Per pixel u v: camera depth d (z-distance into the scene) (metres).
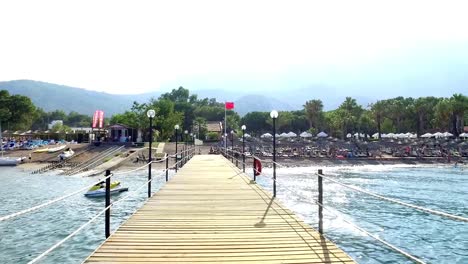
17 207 23.20
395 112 96.88
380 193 28.97
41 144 66.44
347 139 91.88
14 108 95.25
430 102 96.25
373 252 13.52
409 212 20.58
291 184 32.94
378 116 95.81
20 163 51.69
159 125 75.75
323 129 109.25
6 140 77.06
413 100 102.62
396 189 31.27
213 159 33.41
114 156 52.19
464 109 83.25
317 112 105.00
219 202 11.06
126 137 64.62
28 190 30.59
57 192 29.50
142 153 53.78
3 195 27.98
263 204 10.75
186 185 14.90
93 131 69.44
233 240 7.01
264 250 6.41
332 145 74.38
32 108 99.50
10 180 37.38
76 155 53.69
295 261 5.84
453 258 13.05
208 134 86.50
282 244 6.77
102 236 15.23
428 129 96.44
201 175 18.78
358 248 13.95
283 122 116.62
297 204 22.44
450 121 86.81
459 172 45.84
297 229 7.85
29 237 15.38
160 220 8.66
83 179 38.00
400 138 87.00
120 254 6.14
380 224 17.73
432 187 32.47
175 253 6.21
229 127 100.12
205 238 7.14
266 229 7.84
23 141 73.88
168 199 11.59
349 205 22.66
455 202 25.00
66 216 19.36
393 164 56.19
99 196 25.06
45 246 14.18
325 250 6.41
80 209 21.20
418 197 27.08
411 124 97.69
